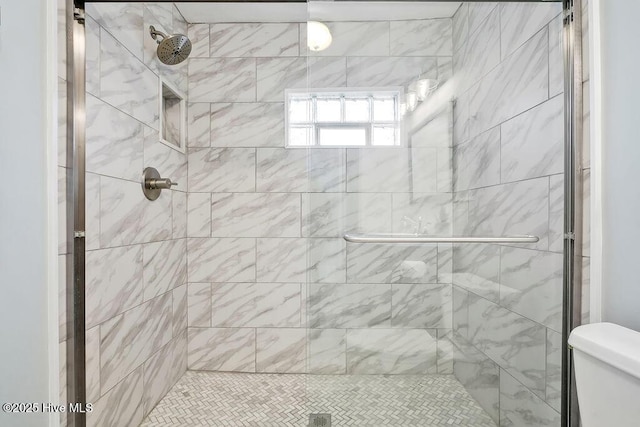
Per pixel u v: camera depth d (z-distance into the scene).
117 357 1.42
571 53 1.06
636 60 0.86
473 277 1.21
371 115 1.21
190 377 2.05
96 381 1.28
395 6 1.20
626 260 0.90
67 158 1.02
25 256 0.89
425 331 1.22
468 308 1.21
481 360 1.21
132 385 1.53
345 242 1.22
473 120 1.20
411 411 1.22
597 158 0.99
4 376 0.84
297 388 1.91
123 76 1.47
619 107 0.92
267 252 2.15
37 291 0.93
